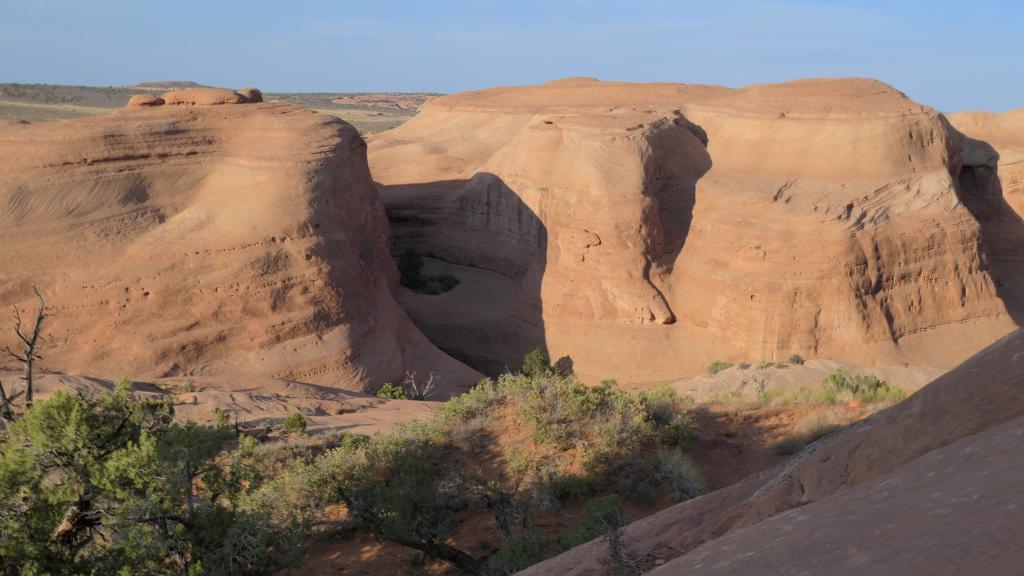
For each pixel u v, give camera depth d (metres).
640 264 49.78
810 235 45.75
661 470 15.70
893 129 50.00
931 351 45.56
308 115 49.34
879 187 47.66
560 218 53.53
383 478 16.22
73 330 35.78
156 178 41.97
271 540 13.91
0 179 38.69
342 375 38.72
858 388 23.52
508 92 103.50
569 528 14.01
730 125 55.62
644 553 6.60
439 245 64.31
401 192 69.31
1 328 35.09
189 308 37.50
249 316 38.28
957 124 72.19
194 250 38.75
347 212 46.16
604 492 15.30
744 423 19.19
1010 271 59.72
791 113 53.22
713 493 7.98
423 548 13.68
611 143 52.22
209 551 12.72
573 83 104.94
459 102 99.25
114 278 37.09
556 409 17.59
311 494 15.99
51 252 37.16
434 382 44.09
